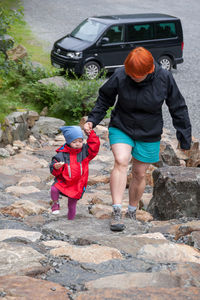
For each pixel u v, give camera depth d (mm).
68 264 3289
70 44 16594
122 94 4148
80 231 4457
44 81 13250
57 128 11711
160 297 2605
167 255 3473
